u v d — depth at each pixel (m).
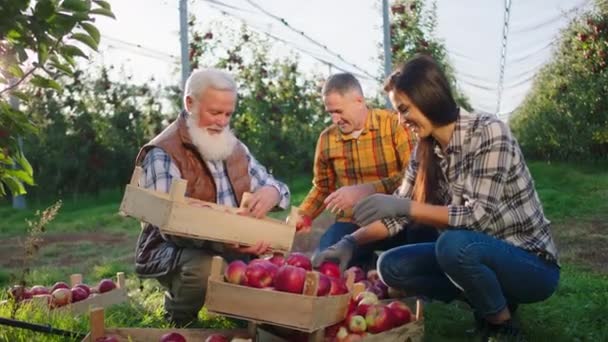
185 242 4.22
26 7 3.26
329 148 5.18
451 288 4.27
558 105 15.98
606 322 4.36
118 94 18.05
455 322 4.41
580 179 13.20
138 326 4.36
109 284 5.22
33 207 17.11
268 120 17.02
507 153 3.80
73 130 17.77
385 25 11.98
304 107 17.58
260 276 3.51
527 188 3.89
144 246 4.41
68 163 17.55
